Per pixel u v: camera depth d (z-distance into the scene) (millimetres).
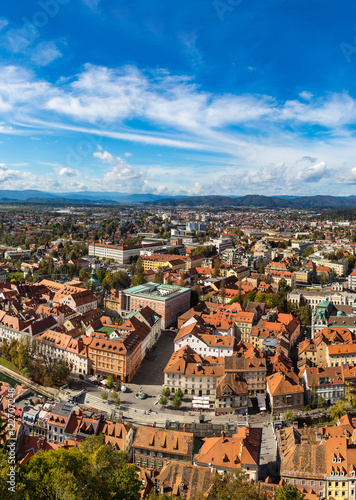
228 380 190500
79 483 101250
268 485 129500
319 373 195500
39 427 160000
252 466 132250
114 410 187375
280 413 186000
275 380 193750
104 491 104812
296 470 135125
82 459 115125
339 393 194875
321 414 185125
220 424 175625
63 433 155250
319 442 146625
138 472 131750
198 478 126250
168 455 143500
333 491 132625
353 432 144750
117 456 120500
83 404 194750
